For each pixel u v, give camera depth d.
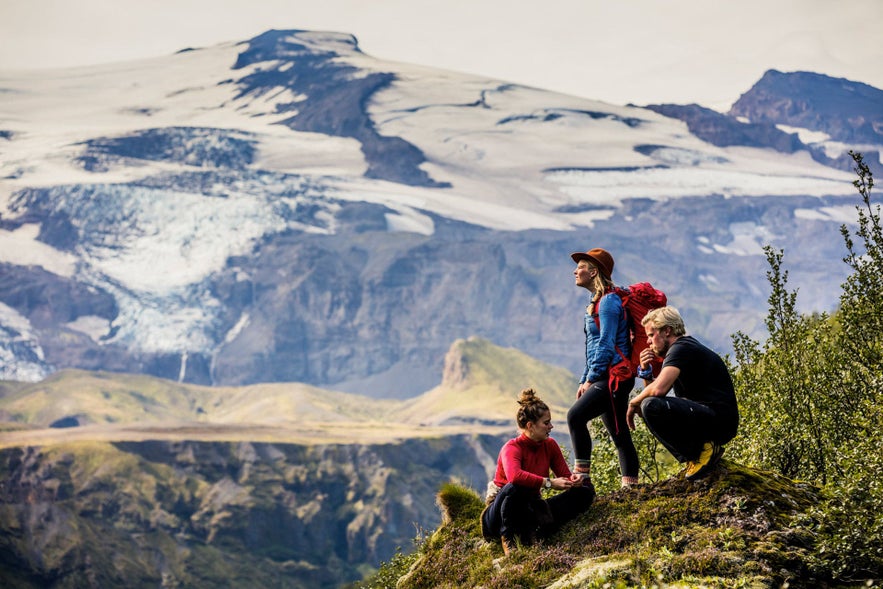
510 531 13.13
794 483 12.54
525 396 13.38
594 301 13.30
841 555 10.90
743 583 10.64
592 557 12.15
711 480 12.10
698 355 11.96
